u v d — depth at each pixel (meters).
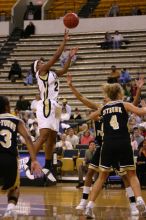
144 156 12.62
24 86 20.81
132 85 17.22
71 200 9.52
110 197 10.41
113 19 23.00
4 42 23.62
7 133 6.09
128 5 24.91
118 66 21.02
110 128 6.76
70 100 19.81
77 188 12.54
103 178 6.77
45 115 7.29
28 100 19.12
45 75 7.38
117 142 6.69
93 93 20.05
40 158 12.95
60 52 7.26
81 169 12.65
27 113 15.98
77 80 20.75
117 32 21.78
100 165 6.79
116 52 21.52
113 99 6.89
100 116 7.13
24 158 13.19
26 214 6.96
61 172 14.28
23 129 6.12
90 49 22.03
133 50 21.34
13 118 6.15
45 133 7.29
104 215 6.97
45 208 7.88
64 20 7.23
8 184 6.07
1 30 24.28
